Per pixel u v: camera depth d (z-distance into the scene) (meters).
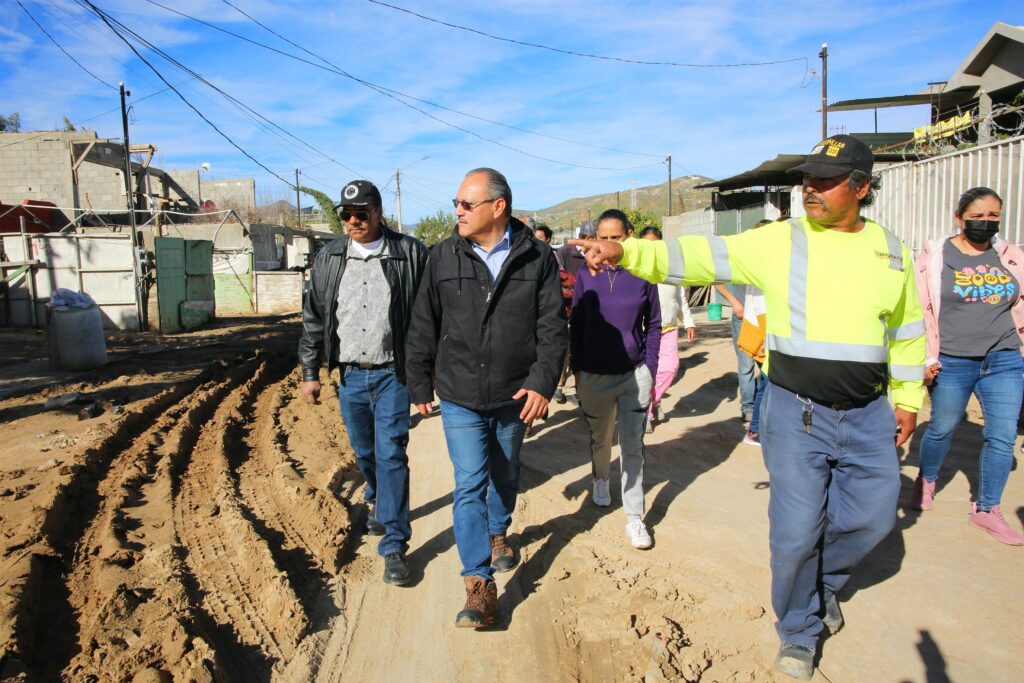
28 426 7.02
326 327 4.07
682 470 5.82
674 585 3.82
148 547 4.22
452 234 3.69
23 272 15.86
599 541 4.44
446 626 3.54
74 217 25.45
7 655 2.99
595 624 3.49
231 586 3.85
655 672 3.03
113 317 16.38
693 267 2.94
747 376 6.68
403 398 4.00
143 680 2.84
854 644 3.27
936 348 4.34
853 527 2.93
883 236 2.82
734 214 21.36
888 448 2.83
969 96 18.06
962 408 4.39
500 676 3.12
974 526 4.43
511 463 3.86
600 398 4.42
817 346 2.77
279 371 12.02
